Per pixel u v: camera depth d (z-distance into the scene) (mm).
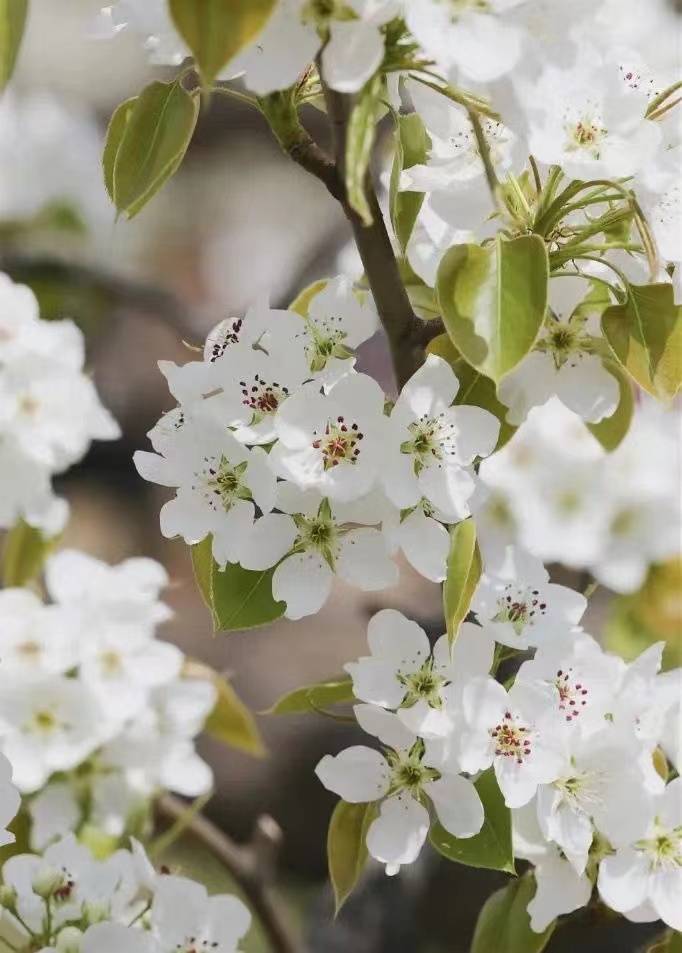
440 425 1190
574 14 1164
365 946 1563
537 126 1174
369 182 1197
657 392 1202
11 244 1944
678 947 1237
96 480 3666
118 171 1208
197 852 1948
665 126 1202
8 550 1394
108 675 1313
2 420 1345
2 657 1312
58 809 1336
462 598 1189
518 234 1205
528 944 1229
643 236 1198
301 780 2832
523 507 1437
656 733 1227
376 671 1211
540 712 1205
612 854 1216
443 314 1174
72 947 1245
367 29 1147
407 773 1213
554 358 1219
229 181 4340
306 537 1197
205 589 1229
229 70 1160
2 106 1964
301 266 1976
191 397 1205
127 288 1983
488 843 1210
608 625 1472
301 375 1195
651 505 1444
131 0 1188
